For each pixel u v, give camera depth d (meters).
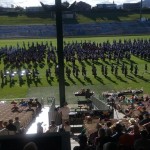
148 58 94.56
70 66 85.12
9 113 41.56
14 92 63.38
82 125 33.56
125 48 103.12
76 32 183.50
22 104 47.38
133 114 36.16
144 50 99.38
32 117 41.94
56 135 14.18
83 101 49.16
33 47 108.00
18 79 72.88
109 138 16.44
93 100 48.38
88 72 78.06
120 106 45.16
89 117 30.95
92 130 25.81
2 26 185.00
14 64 87.06
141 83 68.12
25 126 35.44
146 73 77.06
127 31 185.12
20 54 94.06
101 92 61.34
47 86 67.00
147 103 44.34
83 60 91.50
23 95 61.03
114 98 50.56
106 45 107.31
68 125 29.41
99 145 15.91
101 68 78.94
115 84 67.56
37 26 185.00
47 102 54.81
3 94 62.16
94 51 98.00
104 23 192.50
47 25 186.12
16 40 158.12
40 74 76.62
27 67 83.62
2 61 91.88
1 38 172.38
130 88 63.16
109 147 12.86
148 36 163.38
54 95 60.31
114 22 194.00
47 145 14.21
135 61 91.44
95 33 183.50
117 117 41.28
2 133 23.58
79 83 69.00
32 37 173.25
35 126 38.66
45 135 14.24
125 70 74.06
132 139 16.95
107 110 37.16
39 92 62.81
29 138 14.20
